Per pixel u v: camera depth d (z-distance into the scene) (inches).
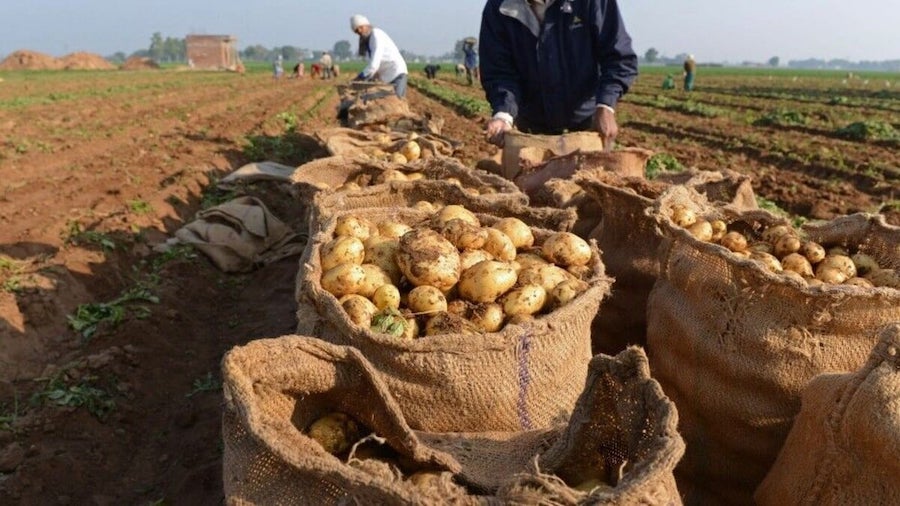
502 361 106.4
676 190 166.6
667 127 924.6
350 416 102.3
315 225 174.1
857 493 93.7
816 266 148.0
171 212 386.9
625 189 172.6
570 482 94.6
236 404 82.9
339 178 248.2
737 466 129.3
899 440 86.8
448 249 128.6
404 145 316.8
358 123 421.1
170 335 252.1
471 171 221.3
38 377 217.5
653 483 72.2
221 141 674.2
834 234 157.6
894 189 498.9
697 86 2306.8
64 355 233.5
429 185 193.5
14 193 426.0
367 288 126.6
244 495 80.4
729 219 170.6
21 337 232.7
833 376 102.0
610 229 182.1
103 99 1258.0
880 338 94.4
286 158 613.9
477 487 92.4
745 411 122.8
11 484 160.9
